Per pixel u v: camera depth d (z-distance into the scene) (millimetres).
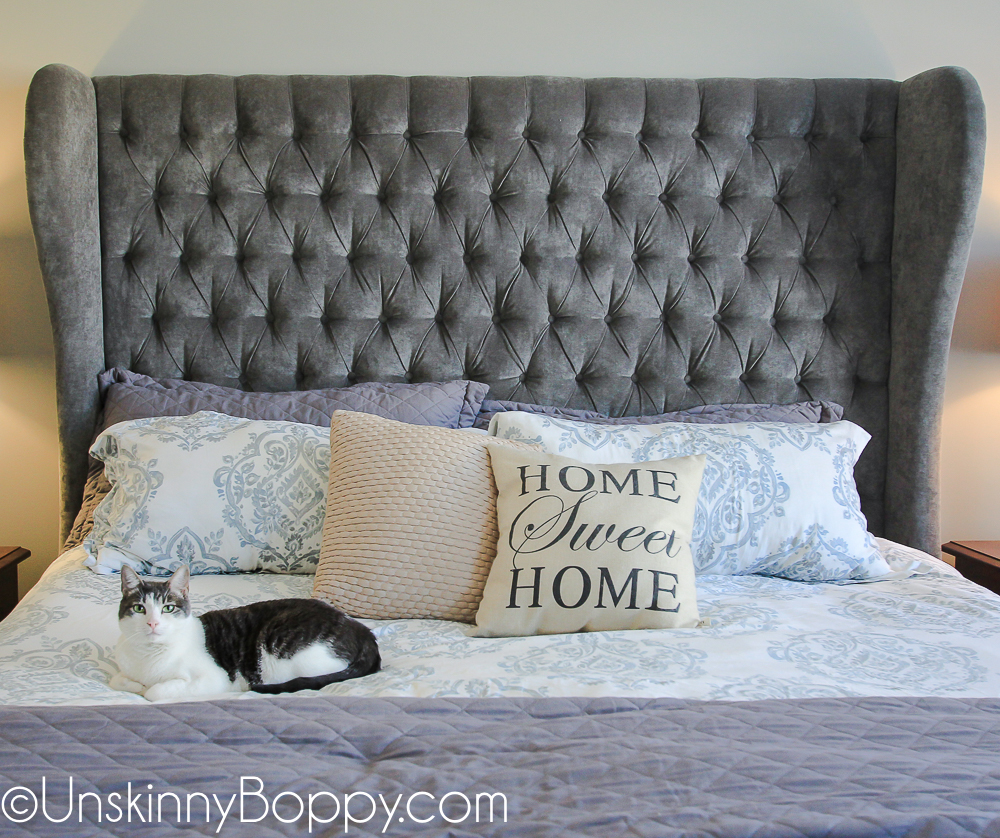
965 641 1465
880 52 2648
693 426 2088
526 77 2477
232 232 2420
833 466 2000
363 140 2439
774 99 2500
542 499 1636
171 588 1332
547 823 821
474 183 2447
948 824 802
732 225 2494
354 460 1803
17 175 2500
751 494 1918
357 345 2434
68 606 1619
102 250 2396
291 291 2420
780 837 791
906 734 1034
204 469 1887
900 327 2469
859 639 1467
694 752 966
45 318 2545
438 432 1851
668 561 1573
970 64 2650
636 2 2615
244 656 1346
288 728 1032
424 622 1640
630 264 2482
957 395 2707
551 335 2469
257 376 2420
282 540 1882
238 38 2543
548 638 1476
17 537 2586
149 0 2514
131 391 2240
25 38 2488
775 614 1622
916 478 2445
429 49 2590
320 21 2561
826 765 933
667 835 793
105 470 2039
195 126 2404
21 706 1085
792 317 2510
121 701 1243
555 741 1017
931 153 2359
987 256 2678
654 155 2482
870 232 2510
